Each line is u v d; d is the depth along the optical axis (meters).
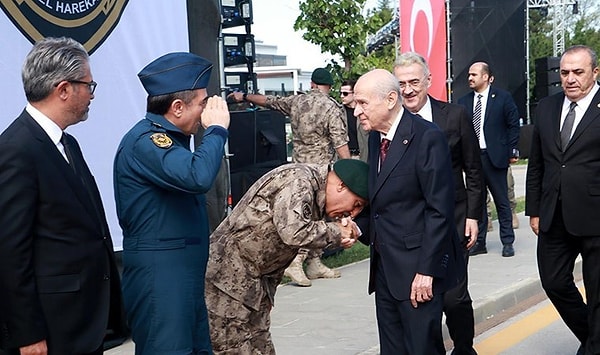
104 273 3.28
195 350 3.57
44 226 3.08
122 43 5.64
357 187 3.76
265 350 3.99
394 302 4.04
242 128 8.09
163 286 3.40
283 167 3.74
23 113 3.17
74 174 3.21
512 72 14.96
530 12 36.16
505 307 7.15
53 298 3.08
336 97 12.34
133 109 5.72
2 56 4.87
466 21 13.58
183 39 6.16
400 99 3.98
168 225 3.43
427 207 3.90
